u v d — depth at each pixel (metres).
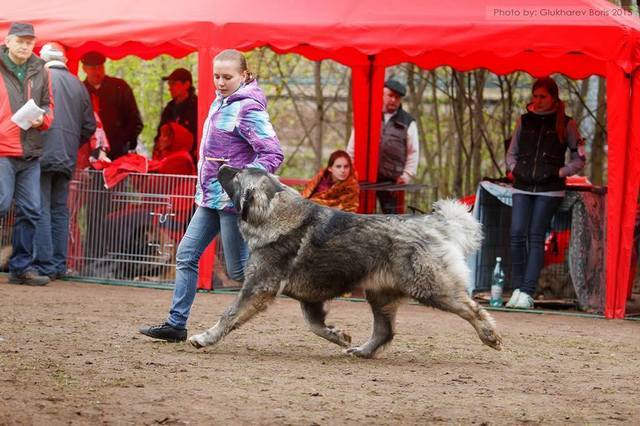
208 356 8.00
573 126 12.41
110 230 13.30
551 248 13.12
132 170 13.16
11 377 6.79
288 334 9.45
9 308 10.33
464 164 20.58
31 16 12.76
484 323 7.95
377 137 16.22
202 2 12.45
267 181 7.95
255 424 5.72
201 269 12.56
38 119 11.77
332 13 11.98
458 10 11.83
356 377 7.34
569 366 8.30
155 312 10.62
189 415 5.87
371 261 7.92
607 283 11.70
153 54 15.50
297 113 21.48
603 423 6.11
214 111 8.29
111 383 6.71
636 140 11.34
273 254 7.96
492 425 5.94
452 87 19.12
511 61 15.51
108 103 15.34
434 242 7.89
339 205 13.17
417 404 6.45
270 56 21.58
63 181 13.03
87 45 14.94
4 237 13.70
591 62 15.12
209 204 8.29
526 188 12.40
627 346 9.62
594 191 12.55
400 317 11.01
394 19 11.74
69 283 12.88
